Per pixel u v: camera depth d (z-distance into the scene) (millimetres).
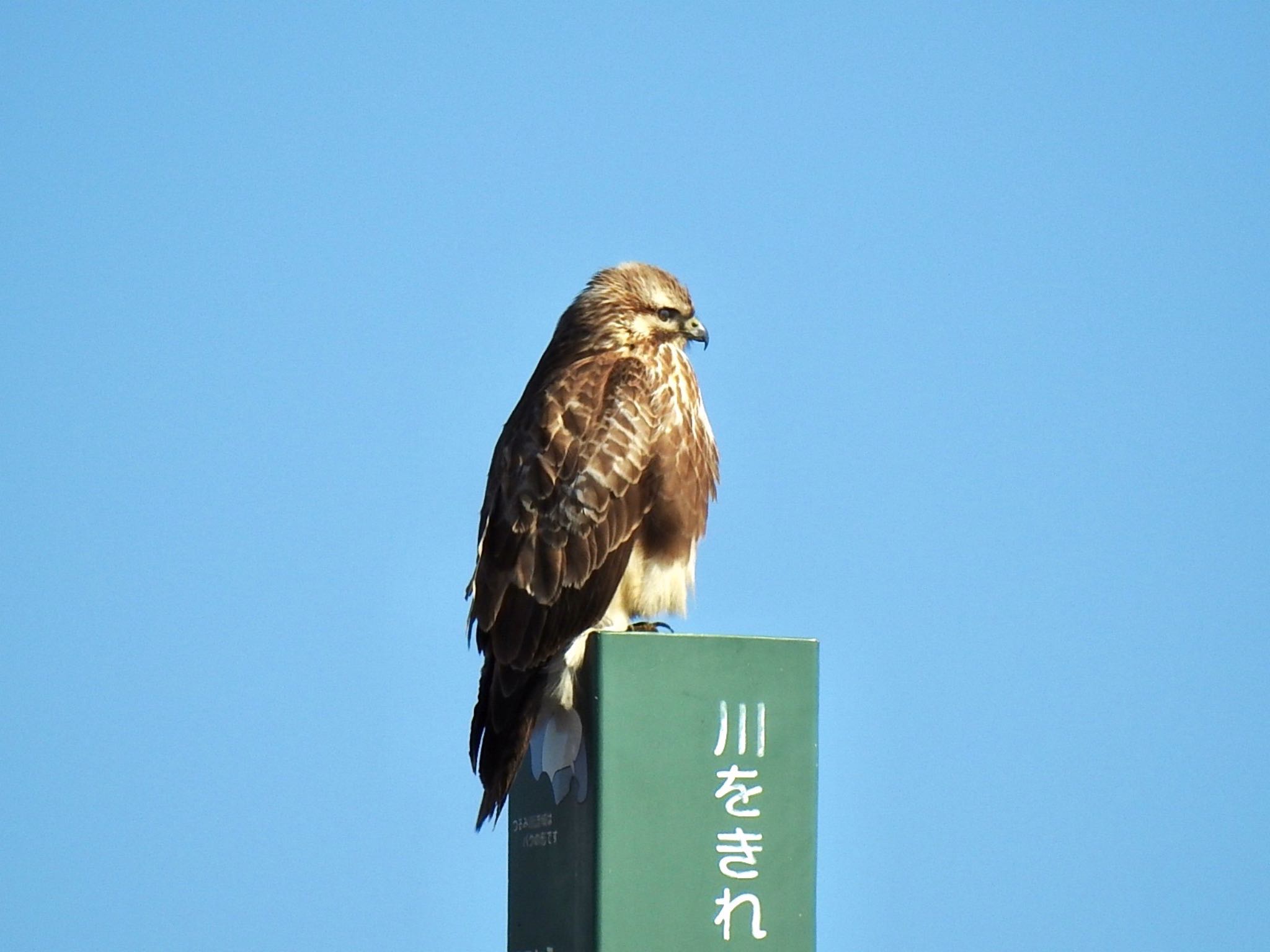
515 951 10539
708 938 9117
